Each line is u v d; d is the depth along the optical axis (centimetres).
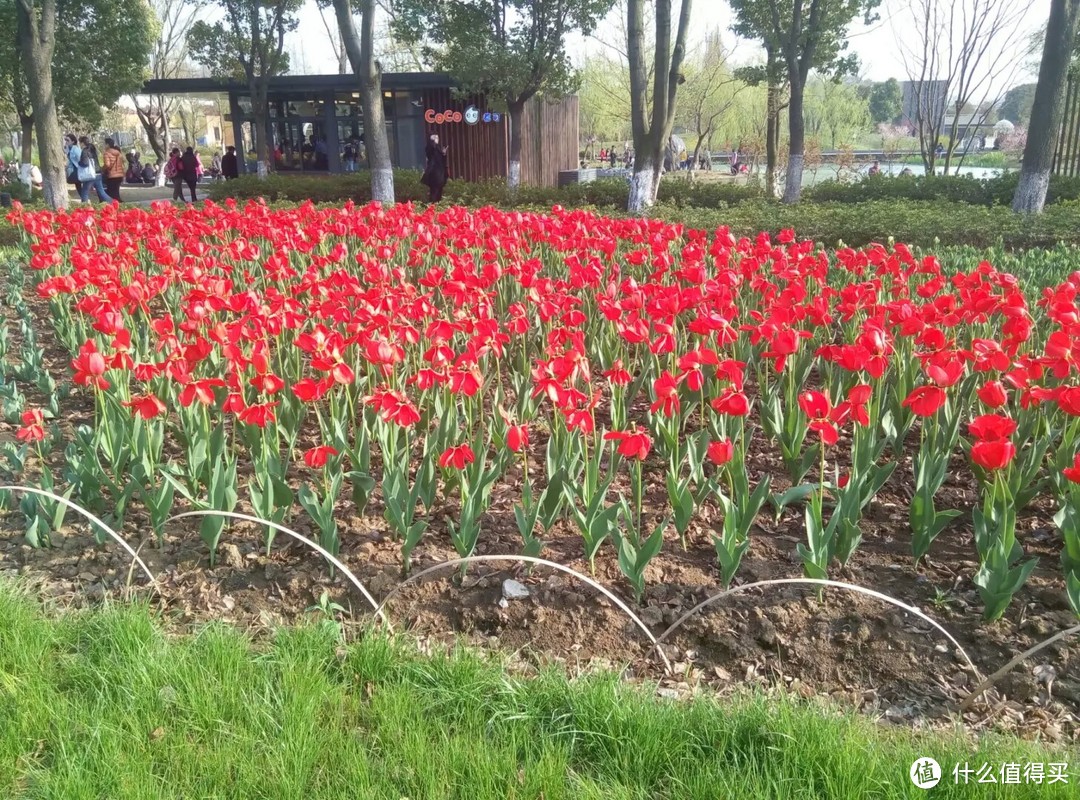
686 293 555
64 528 449
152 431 479
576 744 299
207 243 1056
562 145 3142
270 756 289
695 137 5803
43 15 1606
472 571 407
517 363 632
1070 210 1224
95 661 340
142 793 272
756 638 360
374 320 491
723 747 288
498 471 429
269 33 2600
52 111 1641
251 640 365
